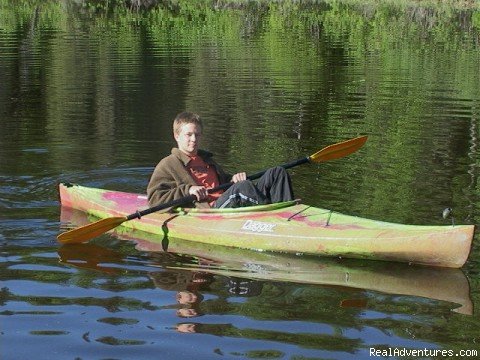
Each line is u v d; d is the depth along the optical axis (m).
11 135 10.39
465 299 6.06
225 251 6.92
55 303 5.93
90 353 5.40
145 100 12.80
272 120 11.29
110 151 9.66
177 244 7.06
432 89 13.95
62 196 7.90
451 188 8.17
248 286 6.23
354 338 5.55
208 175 7.53
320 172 8.72
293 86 14.43
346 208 7.59
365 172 8.70
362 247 6.71
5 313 5.79
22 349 5.43
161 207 7.21
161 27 27.56
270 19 31.41
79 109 12.00
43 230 7.23
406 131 10.62
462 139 10.11
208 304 5.95
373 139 10.18
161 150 9.73
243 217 7.13
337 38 24.16
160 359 5.35
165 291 6.12
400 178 8.49
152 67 16.69
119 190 8.30
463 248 6.48
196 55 19.02
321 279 6.38
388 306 5.96
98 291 6.10
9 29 25.73
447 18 31.80
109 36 23.77
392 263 6.71
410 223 7.25
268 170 7.32
